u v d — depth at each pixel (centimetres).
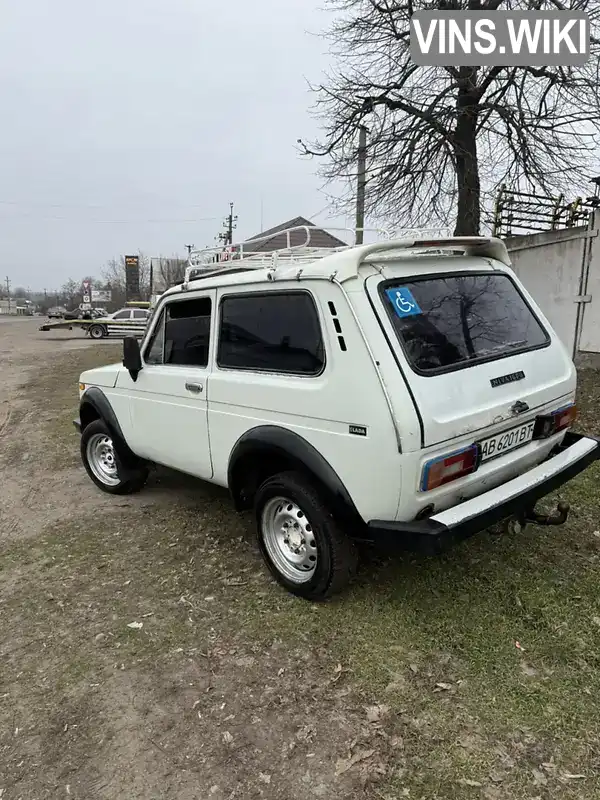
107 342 2625
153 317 430
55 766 231
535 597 322
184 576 373
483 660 275
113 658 295
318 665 279
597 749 224
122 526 460
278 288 317
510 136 1112
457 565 358
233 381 347
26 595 362
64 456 693
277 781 218
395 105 1195
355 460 275
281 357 319
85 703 264
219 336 365
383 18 1178
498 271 353
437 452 268
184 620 324
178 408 402
